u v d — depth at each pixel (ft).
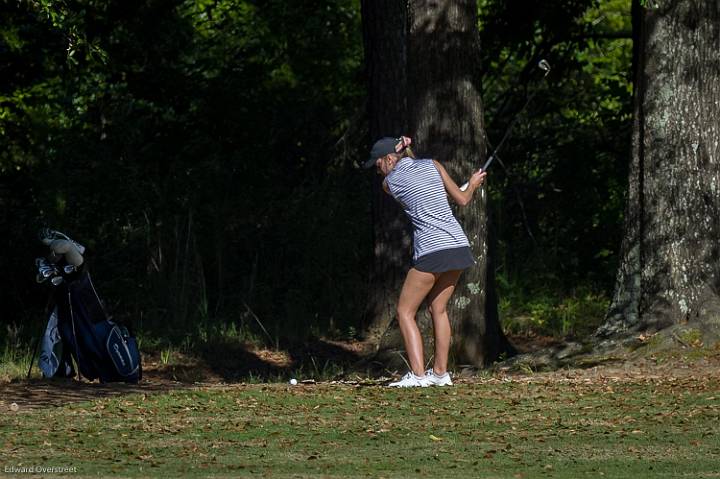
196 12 256.73
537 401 105.19
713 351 126.21
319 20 261.65
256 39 257.14
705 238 131.23
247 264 218.79
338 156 233.35
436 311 116.26
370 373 142.10
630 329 132.98
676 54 132.26
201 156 236.22
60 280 132.57
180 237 206.08
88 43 160.45
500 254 217.15
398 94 187.83
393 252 188.65
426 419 96.02
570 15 229.66
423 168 113.70
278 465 76.18
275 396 109.60
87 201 213.87
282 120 242.78
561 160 230.48
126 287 203.21
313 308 208.44
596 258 225.15
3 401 111.14
